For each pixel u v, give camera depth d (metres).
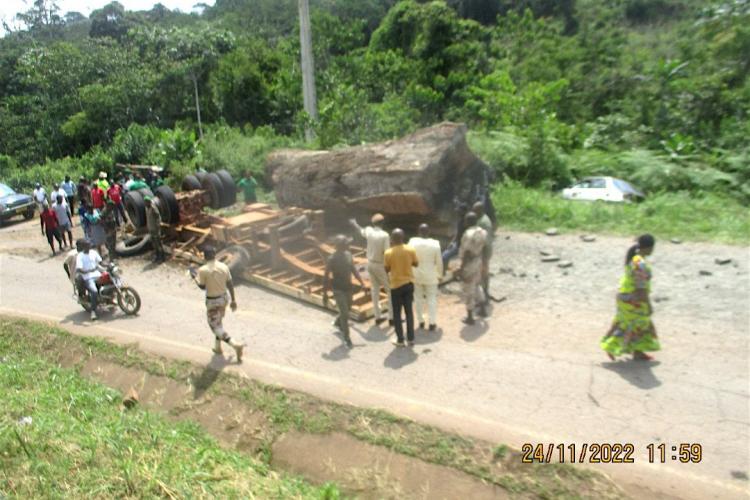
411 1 39.00
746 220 11.30
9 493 4.32
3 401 6.10
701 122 19.22
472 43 35.53
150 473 4.68
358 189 11.74
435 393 6.07
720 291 8.33
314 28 40.53
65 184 18.20
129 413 6.39
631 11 43.22
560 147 18.56
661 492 4.28
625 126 21.08
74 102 36.34
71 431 5.39
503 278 9.89
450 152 11.05
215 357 7.36
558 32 35.28
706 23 23.64
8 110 38.59
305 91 23.25
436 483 4.83
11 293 11.06
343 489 5.04
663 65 21.98
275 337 8.08
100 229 13.17
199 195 12.95
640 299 6.12
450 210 11.41
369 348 7.50
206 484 4.67
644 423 5.16
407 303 7.32
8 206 19.22
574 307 8.36
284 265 10.50
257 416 6.07
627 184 14.98
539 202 13.41
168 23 63.34
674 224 11.58
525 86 26.09
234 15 67.12
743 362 6.24
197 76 35.59
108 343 8.05
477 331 7.84
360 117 21.08
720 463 4.53
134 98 34.72
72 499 4.26
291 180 13.04
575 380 6.11
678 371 6.12
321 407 5.94
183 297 10.24
